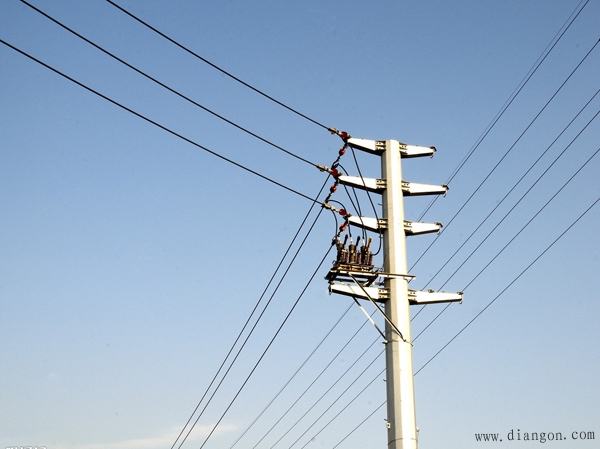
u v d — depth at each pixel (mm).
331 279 24531
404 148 25969
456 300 25000
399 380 23453
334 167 24859
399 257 24688
